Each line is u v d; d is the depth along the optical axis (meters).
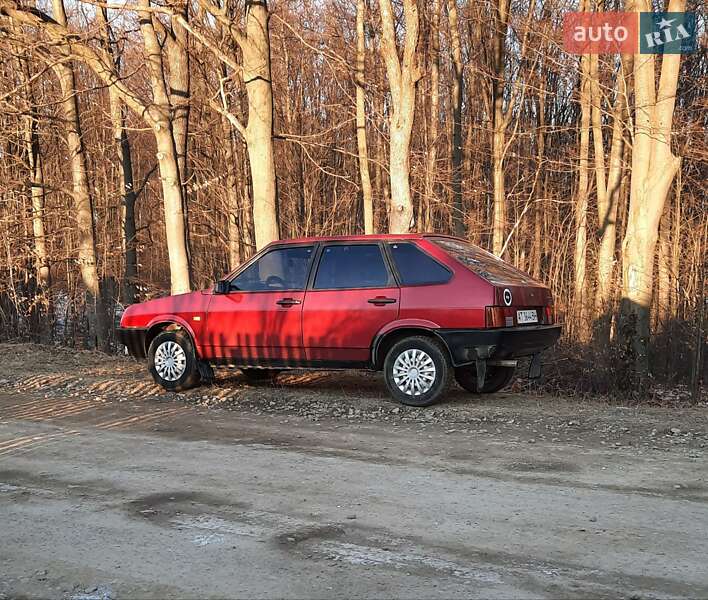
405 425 7.43
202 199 28.39
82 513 4.73
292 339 8.82
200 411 8.35
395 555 3.96
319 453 6.27
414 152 23.20
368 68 22.06
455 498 4.97
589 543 4.12
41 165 24.33
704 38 20.23
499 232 20.11
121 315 10.20
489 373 9.23
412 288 8.22
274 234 13.31
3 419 7.94
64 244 24.58
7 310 22.97
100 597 3.50
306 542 4.16
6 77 21.09
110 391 9.71
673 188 21.20
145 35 14.50
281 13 24.36
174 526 4.46
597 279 19.28
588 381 9.90
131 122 24.22
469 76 27.39
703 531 4.32
